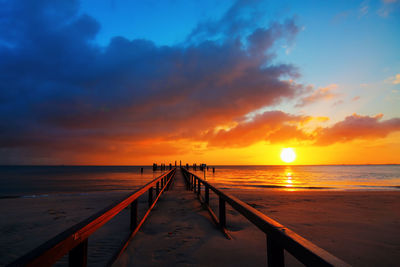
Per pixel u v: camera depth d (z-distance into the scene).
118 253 2.61
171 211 5.15
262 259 2.59
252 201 7.86
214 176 38.22
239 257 2.64
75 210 6.26
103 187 17.36
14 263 0.88
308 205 7.00
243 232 3.62
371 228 4.34
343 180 29.27
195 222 4.17
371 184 22.06
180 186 12.38
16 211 6.14
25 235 4.00
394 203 7.42
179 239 3.23
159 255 2.67
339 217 5.27
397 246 3.38
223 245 3.02
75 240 1.30
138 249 2.85
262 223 1.64
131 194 2.75
